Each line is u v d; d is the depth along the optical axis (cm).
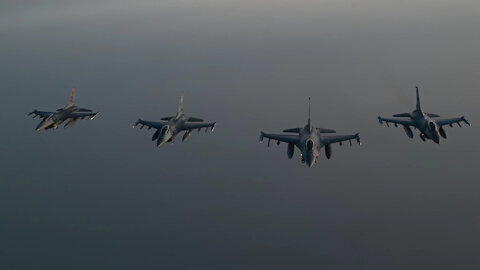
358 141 4903
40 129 5500
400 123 5475
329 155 5209
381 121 5672
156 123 5759
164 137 5119
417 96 5662
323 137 5091
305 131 5094
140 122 5816
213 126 5669
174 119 5744
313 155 4434
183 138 5731
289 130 5428
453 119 5434
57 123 5869
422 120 5238
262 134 5212
